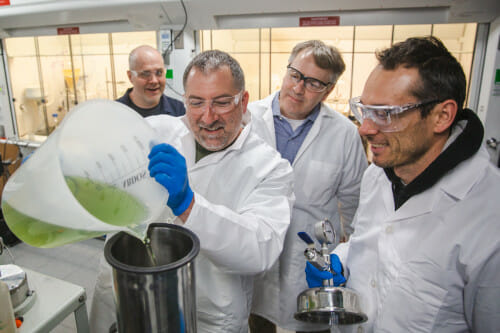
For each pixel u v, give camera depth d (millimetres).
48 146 530
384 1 1834
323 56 1497
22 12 2549
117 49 2900
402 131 783
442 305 838
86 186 586
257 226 975
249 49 2598
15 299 864
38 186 521
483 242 780
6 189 570
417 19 1909
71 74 3154
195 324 658
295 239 1675
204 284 1132
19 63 3236
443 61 745
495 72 1938
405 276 887
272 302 1670
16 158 3301
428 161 864
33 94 3275
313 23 2055
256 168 1157
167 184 710
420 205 898
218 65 974
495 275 764
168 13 2205
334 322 991
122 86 3016
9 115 3389
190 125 1128
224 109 1017
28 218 562
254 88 2699
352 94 2582
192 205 843
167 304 571
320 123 1712
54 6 2410
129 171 667
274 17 2115
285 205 1111
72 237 605
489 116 2029
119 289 568
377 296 986
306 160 1709
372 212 1097
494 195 793
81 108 587
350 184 1782
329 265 1046
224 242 889
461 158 816
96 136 623
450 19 1854
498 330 788
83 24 2609
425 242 868
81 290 986
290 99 1608
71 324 2039
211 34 2473
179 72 2438
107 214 608
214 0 2004
